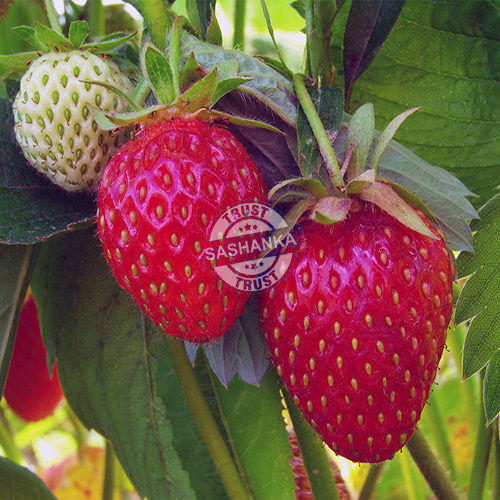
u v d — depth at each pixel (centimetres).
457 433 34
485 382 19
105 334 22
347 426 17
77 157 18
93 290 22
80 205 19
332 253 17
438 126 22
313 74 18
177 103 16
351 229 17
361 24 20
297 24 34
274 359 17
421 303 17
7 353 19
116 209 16
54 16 18
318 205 16
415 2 21
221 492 24
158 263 16
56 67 18
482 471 24
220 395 23
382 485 34
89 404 23
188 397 22
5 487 20
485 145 22
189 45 18
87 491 35
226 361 18
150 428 23
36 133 18
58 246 22
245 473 23
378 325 16
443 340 17
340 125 18
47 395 29
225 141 17
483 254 20
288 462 23
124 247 16
